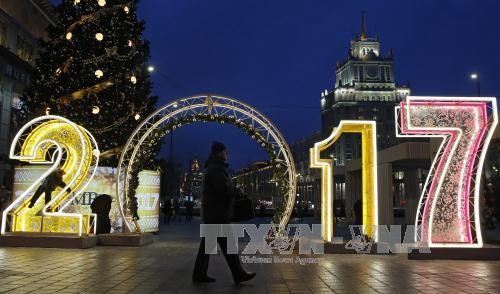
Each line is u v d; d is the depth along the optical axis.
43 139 12.76
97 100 17.08
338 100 128.12
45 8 36.00
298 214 32.59
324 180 12.25
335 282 7.52
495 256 10.60
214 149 7.43
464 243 10.91
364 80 131.62
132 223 13.67
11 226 12.95
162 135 13.54
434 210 11.07
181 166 76.75
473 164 11.09
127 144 13.59
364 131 12.43
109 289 6.61
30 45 34.56
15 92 30.91
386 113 125.69
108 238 12.71
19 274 7.75
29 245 11.80
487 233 20.17
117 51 17.22
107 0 17.50
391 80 132.75
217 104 13.54
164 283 7.16
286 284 7.29
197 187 77.38
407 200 24.34
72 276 7.64
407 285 7.30
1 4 30.31
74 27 17.25
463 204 11.14
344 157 114.88
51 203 12.70
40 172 16.11
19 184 16.23
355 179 28.53
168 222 26.00
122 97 17.36
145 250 11.70
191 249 12.02
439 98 10.77
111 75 17.12
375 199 11.93
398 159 20.23
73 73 16.84
